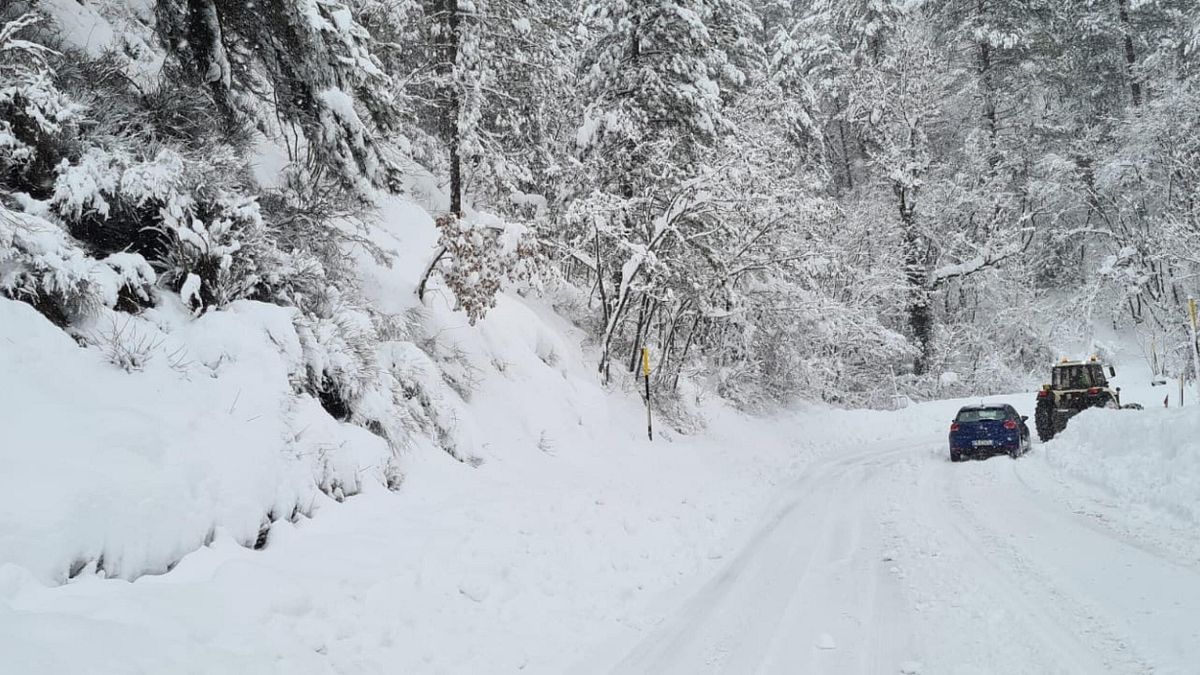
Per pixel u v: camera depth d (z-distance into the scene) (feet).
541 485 33.35
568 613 20.12
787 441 71.36
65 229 22.27
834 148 130.41
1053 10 117.08
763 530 31.78
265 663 13.58
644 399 59.47
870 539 28.73
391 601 17.74
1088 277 125.29
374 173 32.55
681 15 59.31
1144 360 115.75
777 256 65.57
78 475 15.90
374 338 31.17
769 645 17.69
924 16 119.44
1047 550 24.81
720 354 78.33
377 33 54.19
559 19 70.49
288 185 34.91
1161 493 30.37
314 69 30.60
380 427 28.02
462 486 29.25
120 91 28.19
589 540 26.45
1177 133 104.37
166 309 23.59
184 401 20.44
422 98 56.95
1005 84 119.55
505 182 61.00
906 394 105.70
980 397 93.86
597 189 56.18
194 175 25.94
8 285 19.15
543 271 41.19
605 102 62.23
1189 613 17.66
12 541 13.67
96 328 20.71
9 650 10.90
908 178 104.12
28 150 21.77
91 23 31.42
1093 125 127.75
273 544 19.15
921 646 16.96
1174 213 104.99
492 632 18.01
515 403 41.45
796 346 85.25
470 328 42.57
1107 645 16.14
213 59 31.04
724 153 60.85
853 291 95.20
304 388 25.48
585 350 59.77
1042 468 44.29
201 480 18.21
